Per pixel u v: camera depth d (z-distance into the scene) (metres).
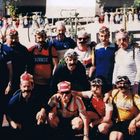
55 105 5.83
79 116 5.84
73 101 5.83
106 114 5.78
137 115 5.74
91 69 6.52
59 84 5.82
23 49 6.52
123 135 5.66
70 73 6.14
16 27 18.98
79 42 6.61
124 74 6.32
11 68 6.44
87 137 5.70
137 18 19.53
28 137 5.84
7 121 6.07
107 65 6.43
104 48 6.45
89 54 6.61
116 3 27.77
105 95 5.91
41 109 5.80
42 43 6.55
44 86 6.50
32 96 5.84
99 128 5.75
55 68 6.29
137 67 6.34
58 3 24.14
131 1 27.81
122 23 18.77
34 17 20.83
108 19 20.05
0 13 24.80
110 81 6.43
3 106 6.24
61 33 6.89
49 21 23.45
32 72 6.52
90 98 5.90
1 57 6.43
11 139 5.85
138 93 6.36
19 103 5.81
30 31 17.97
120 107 5.77
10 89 6.43
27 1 28.80
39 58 6.54
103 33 6.42
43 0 29.17
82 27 16.80
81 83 6.16
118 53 6.40
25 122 5.82
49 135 5.85
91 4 24.84
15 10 25.94
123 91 5.75
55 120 5.84
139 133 5.70
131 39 6.50
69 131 5.82
